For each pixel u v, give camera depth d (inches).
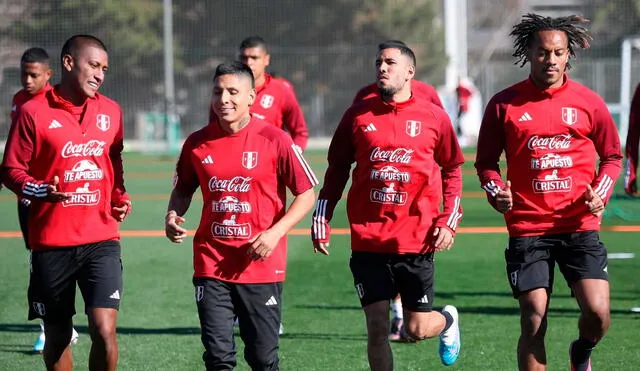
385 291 704.4
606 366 832.9
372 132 703.1
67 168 679.1
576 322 1015.6
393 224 703.7
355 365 847.1
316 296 1171.9
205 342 651.5
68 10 5004.9
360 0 5620.1
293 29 5605.3
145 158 3784.5
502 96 703.7
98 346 668.1
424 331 732.7
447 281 1261.1
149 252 1533.0
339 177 725.3
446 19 4623.5
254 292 658.2
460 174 724.0
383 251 703.1
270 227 660.7
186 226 1841.8
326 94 5049.2
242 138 659.4
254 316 662.5
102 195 692.7
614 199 2161.7
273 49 4968.0
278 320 669.3
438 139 706.2
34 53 984.3
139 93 5152.6
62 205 680.4
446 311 773.3
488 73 4498.0
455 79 4623.5
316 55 5024.6
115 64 5078.7
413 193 703.1
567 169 689.0
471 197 2336.4
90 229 684.7
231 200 657.0
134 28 5157.5
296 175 660.1
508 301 1128.2
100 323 666.2
